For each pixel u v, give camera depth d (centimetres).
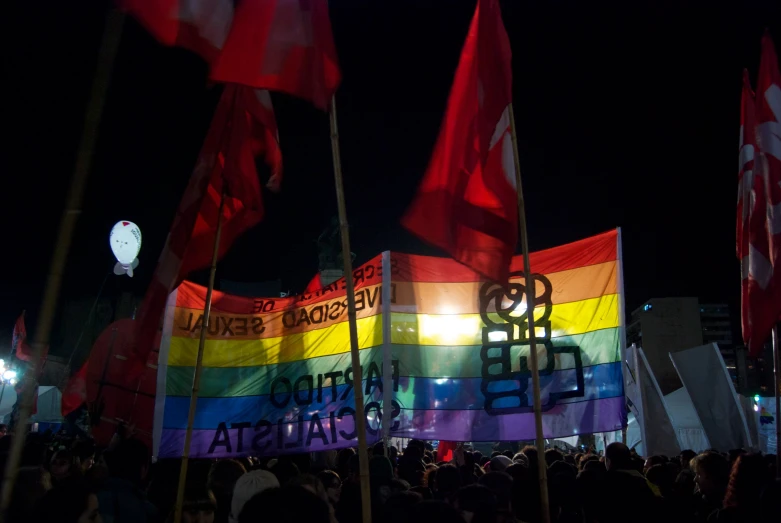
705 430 1408
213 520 602
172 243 645
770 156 841
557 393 959
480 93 643
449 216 639
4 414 2489
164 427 981
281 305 1081
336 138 523
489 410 976
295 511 312
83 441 1080
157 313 632
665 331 8844
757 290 846
